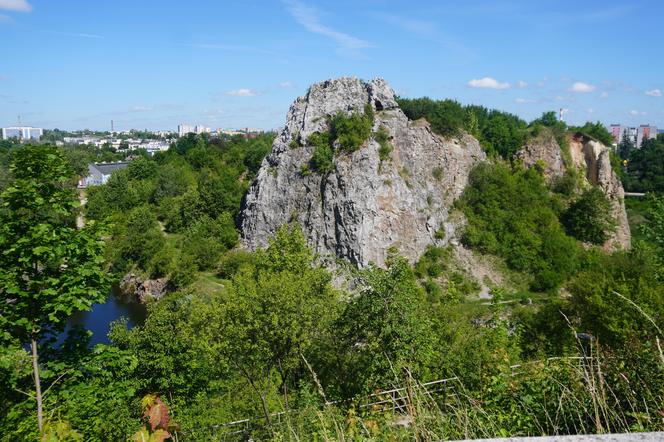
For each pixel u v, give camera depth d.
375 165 55.69
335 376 15.31
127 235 63.22
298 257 28.98
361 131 56.72
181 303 23.39
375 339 13.16
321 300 19.89
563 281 53.53
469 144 64.50
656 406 4.80
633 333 5.90
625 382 5.25
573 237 61.28
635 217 75.44
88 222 10.30
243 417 19.34
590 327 23.33
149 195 81.44
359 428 5.91
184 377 21.80
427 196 59.00
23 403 9.17
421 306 16.69
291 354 18.75
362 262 53.22
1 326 9.02
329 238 55.09
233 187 73.94
